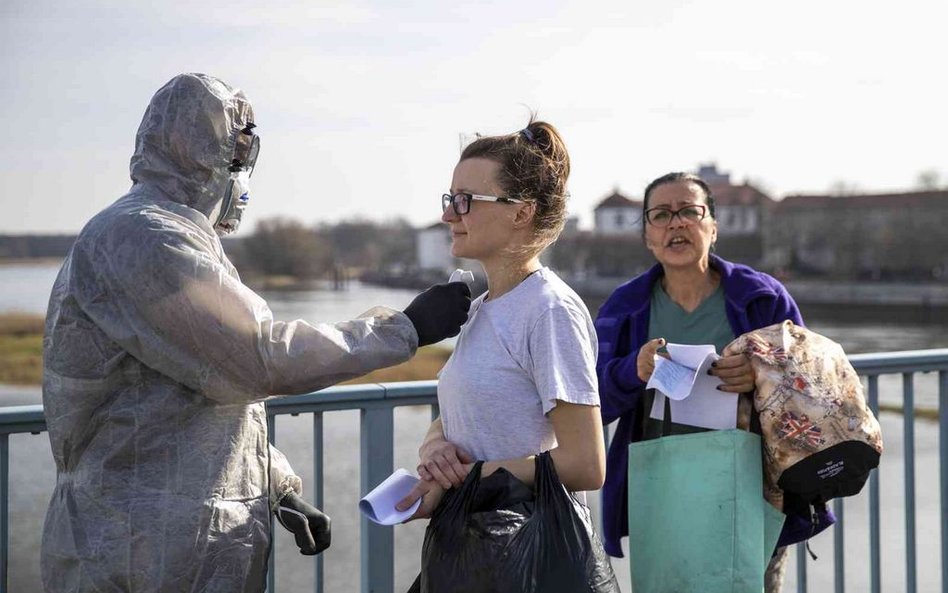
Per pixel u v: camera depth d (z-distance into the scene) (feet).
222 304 6.27
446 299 6.91
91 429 6.49
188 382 6.38
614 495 9.77
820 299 274.98
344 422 30.19
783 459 8.34
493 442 6.85
